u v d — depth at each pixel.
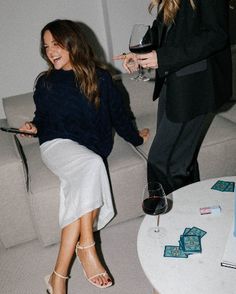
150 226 1.53
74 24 1.94
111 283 1.71
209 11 1.54
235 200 1.43
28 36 2.57
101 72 2.04
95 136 2.04
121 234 2.13
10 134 2.24
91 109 2.01
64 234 1.73
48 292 1.75
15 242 2.08
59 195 1.91
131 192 2.09
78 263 1.95
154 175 2.07
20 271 1.94
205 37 1.57
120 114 2.11
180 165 2.06
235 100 2.64
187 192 1.71
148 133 2.33
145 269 1.34
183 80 1.72
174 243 1.43
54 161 1.91
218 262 1.33
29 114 2.33
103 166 1.81
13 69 2.65
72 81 1.99
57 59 1.95
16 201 1.97
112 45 2.76
